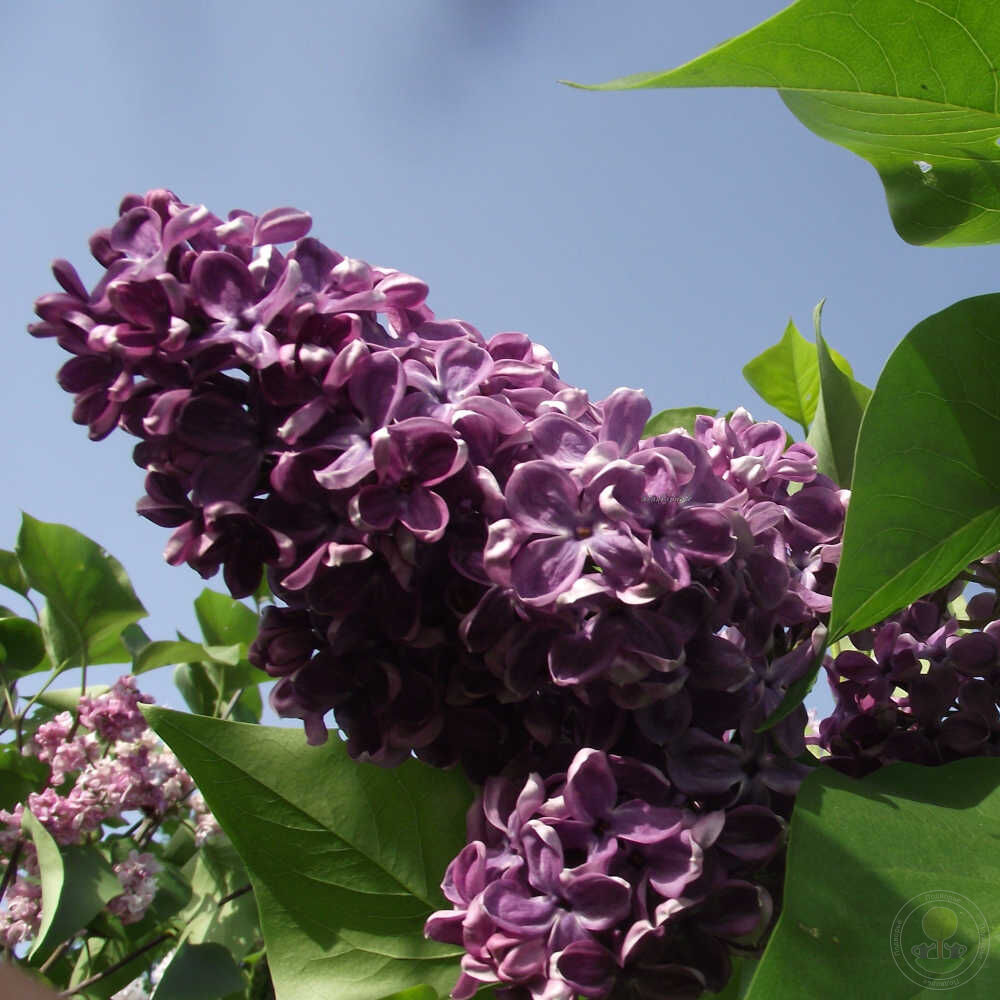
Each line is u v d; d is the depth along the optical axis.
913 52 0.69
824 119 0.72
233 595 0.71
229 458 0.69
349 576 0.70
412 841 0.74
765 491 0.73
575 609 0.69
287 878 0.74
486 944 0.68
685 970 0.68
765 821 0.70
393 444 0.69
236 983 0.91
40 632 1.16
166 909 1.06
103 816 1.07
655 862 0.69
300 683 0.71
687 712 0.70
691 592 0.70
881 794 0.69
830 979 0.66
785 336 0.90
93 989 1.04
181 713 0.74
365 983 0.73
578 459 0.70
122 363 0.70
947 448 0.70
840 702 0.74
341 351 0.69
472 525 0.70
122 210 0.71
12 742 1.22
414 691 0.71
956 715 0.73
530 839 0.69
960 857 0.68
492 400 0.70
